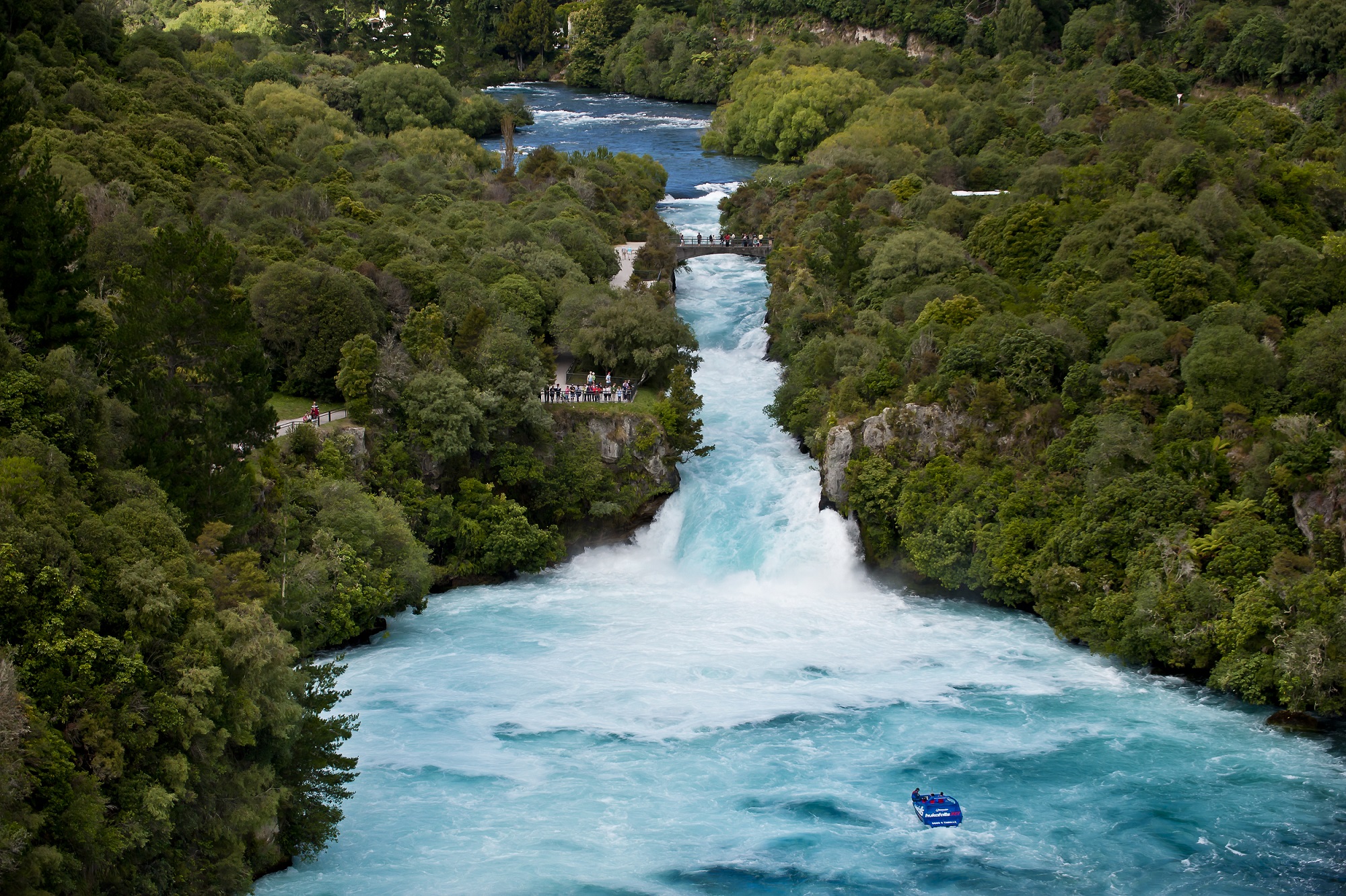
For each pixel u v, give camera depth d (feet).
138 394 283.59
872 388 414.62
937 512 376.27
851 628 355.36
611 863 239.91
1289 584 311.68
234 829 221.46
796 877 236.84
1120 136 640.17
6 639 208.85
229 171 566.36
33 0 601.62
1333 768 280.10
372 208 580.30
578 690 310.45
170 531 241.55
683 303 572.10
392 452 386.93
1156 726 298.76
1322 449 334.65
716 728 293.02
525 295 472.44
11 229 297.53
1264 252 460.55
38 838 192.44
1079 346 405.80
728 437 454.40
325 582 316.81
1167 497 343.05
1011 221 519.60
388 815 255.09
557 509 408.46
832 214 590.14
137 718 209.36
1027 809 262.47
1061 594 347.36
